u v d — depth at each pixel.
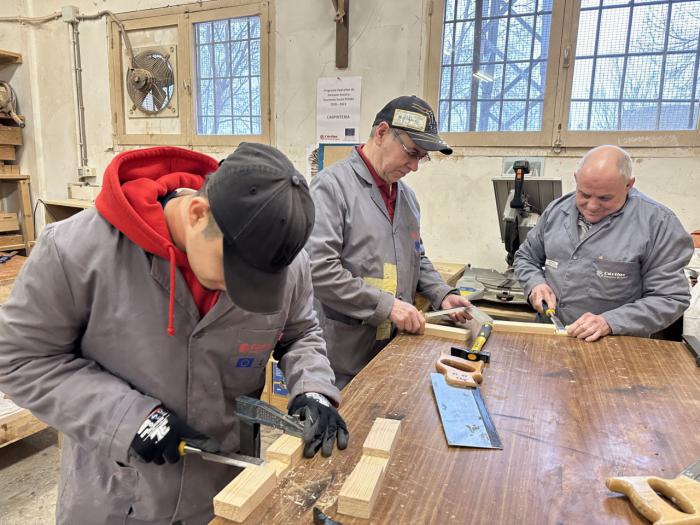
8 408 1.81
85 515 0.90
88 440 0.75
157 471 0.85
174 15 3.18
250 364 0.90
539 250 1.89
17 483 1.90
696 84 2.22
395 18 2.67
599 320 1.46
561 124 2.42
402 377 1.12
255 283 0.62
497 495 0.71
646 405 1.01
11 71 3.79
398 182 1.67
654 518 0.66
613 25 2.30
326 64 2.86
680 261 1.54
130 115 3.48
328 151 2.84
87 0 3.43
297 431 0.80
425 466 0.78
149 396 0.79
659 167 2.29
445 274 2.30
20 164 3.90
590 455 0.82
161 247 0.73
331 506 0.68
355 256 1.53
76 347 0.82
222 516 0.65
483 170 2.62
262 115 3.07
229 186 0.61
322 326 1.60
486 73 2.57
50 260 0.72
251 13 2.98
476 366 1.15
